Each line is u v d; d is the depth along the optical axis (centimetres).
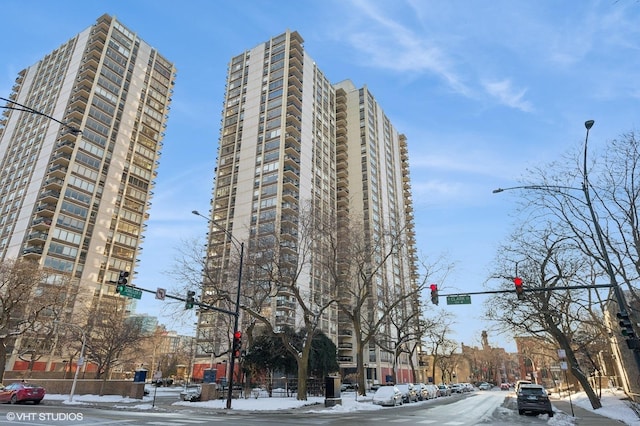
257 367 3888
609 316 2994
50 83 8606
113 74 8562
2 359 3822
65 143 7438
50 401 2808
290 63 8825
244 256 3366
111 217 7788
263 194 7444
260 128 8231
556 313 2356
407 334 4712
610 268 1617
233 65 9644
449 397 4772
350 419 1778
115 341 4866
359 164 9269
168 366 10006
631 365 2917
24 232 6781
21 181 7519
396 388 3117
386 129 10862
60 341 4672
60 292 4294
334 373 4431
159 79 9725
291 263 3136
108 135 8106
